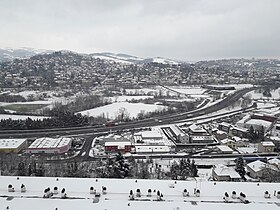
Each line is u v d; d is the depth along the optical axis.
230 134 186.38
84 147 157.88
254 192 63.72
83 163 130.75
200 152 154.00
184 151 155.12
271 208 56.94
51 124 195.25
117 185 65.38
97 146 158.38
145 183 66.44
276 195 62.38
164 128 199.88
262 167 118.31
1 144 148.50
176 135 176.12
